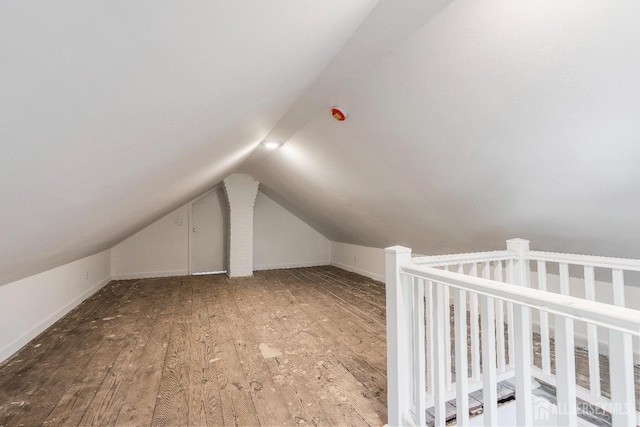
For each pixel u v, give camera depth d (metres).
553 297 0.90
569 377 0.87
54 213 1.43
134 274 5.45
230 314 3.47
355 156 2.74
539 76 1.38
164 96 0.99
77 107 0.74
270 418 1.67
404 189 2.78
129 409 1.74
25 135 0.70
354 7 1.14
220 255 6.11
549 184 1.89
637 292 2.35
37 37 0.48
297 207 5.83
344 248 6.38
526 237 2.53
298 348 2.56
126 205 2.33
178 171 2.32
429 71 1.62
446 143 2.01
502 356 1.91
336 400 1.83
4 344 2.37
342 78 1.86
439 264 1.72
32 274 2.71
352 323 3.18
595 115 1.40
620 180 1.63
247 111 1.78
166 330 2.97
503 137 1.75
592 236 2.15
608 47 1.16
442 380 1.35
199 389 1.94
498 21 1.27
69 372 2.16
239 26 0.84
